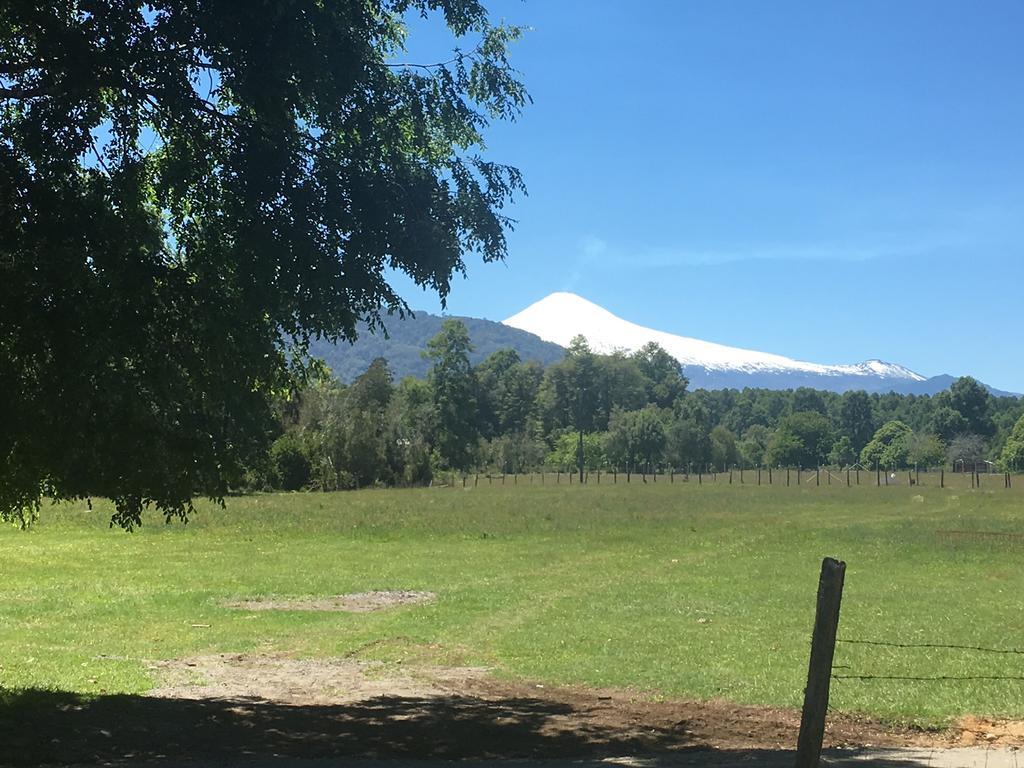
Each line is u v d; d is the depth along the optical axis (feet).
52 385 27.61
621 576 83.76
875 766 24.54
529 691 41.45
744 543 111.96
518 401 586.45
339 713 35.81
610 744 30.89
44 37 29.25
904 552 99.66
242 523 140.26
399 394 444.55
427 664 48.26
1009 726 33.32
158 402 28.73
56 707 34.09
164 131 33.81
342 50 30.91
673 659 47.55
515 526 135.54
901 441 522.47
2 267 27.40
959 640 51.08
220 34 29.43
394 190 32.65
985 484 288.92
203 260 31.32
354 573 87.04
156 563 95.55
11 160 28.35
